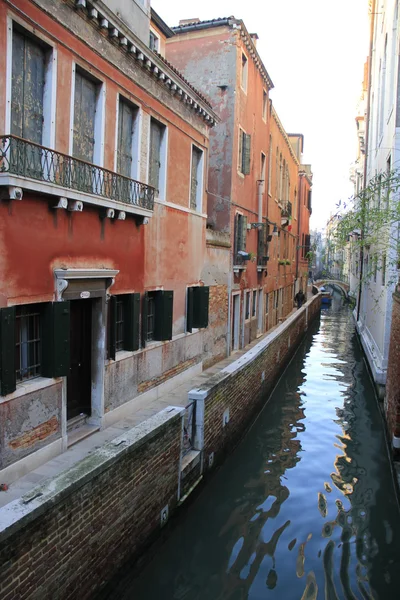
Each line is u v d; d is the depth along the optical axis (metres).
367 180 20.48
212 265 12.81
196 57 14.09
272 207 20.41
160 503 5.91
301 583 5.47
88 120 7.18
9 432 5.63
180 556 5.90
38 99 6.13
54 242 6.29
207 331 12.63
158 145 9.47
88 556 4.44
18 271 5.70
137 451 5.25
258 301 18.86
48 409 6.31
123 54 7.74
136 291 8.62
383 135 14.50
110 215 7.26
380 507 7.23
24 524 3.57
